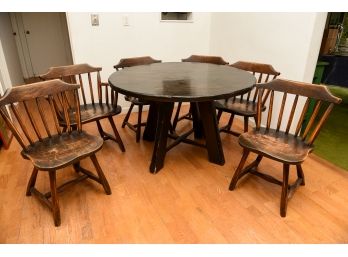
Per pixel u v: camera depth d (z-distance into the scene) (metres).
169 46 3.26
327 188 1.84
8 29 4.20
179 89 1.63
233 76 2.00
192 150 2.36
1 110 1.37
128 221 1.53
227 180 1.92
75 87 1.67
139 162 2.15
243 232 1.46
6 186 1.83
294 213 1.60
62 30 5.04
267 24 2.48
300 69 2.23
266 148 1.54
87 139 1.66
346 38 3.53
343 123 3.02
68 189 1.80
